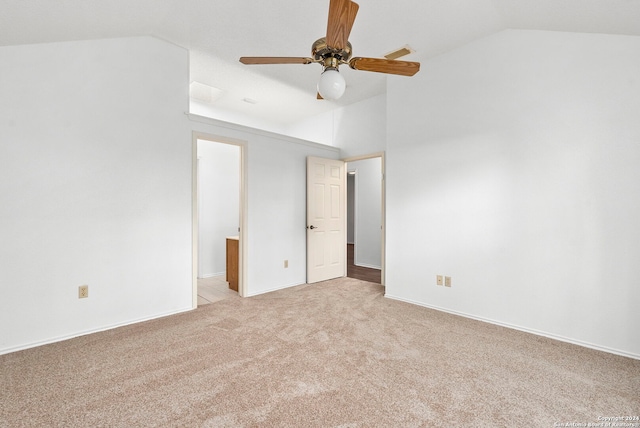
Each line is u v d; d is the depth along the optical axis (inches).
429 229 131.2
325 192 184.1
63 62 98.1
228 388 71.0
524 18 96.2
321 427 58.2
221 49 126.9
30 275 92.4
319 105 194.1
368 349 91.1
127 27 103.8
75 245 100.1
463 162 120.3
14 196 89.7
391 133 145.5
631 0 69.0
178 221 125.1
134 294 112.9
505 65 109.1
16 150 90.0
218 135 137.9
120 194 109.7
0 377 75.4
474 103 117.3
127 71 111.5
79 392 69.2
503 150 110.0
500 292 111.0
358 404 65.2
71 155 99.3
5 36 83.5
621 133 88.0
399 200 142.1
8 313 89.0
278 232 162.7
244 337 99.7
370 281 182.7
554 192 99.3
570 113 96.1
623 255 87.9
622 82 87.7
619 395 68.7
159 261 119.4
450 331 105.0
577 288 95.1
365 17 101.3
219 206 203.2
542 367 80.9
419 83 134.8
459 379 75.0
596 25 86.3
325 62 76.0
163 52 120.7
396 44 119.3
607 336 90.3
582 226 94.3
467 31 110.2
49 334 95.3
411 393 69.2
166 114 121.7
